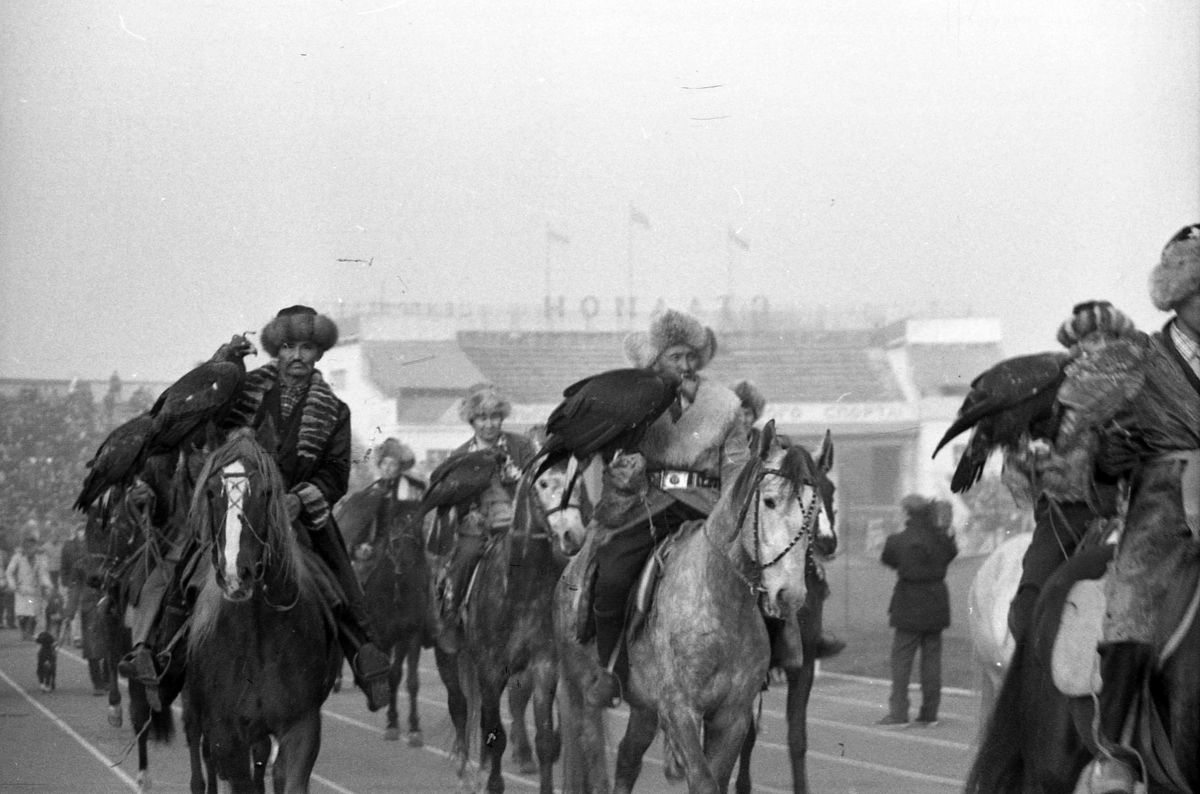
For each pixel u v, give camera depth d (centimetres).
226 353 996
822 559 1220
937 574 1831
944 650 2498
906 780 1405
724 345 6044
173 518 1073
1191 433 679
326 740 1686
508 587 1181
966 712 1941
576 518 1151
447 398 5350
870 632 2859
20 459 4106
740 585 877
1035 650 757
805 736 1216
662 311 996
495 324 6000
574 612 998
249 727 916
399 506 1728
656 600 919
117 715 1784
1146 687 692
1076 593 745
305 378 996
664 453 974
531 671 1171
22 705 2053
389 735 1683
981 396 898
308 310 1008
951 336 5809
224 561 873
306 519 975
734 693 894
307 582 932
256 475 892
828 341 6100
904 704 1838
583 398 975
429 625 1655
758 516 845
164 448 986
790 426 5675
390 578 1639
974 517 3809
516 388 5850
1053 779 744
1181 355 687
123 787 1376
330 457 993
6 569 2841
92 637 1805
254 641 905
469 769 1373
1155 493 686
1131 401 682
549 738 1155
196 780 988
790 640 976
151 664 984
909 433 5394
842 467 4472
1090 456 696
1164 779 703
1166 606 688
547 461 1014
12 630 2870
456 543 1371
